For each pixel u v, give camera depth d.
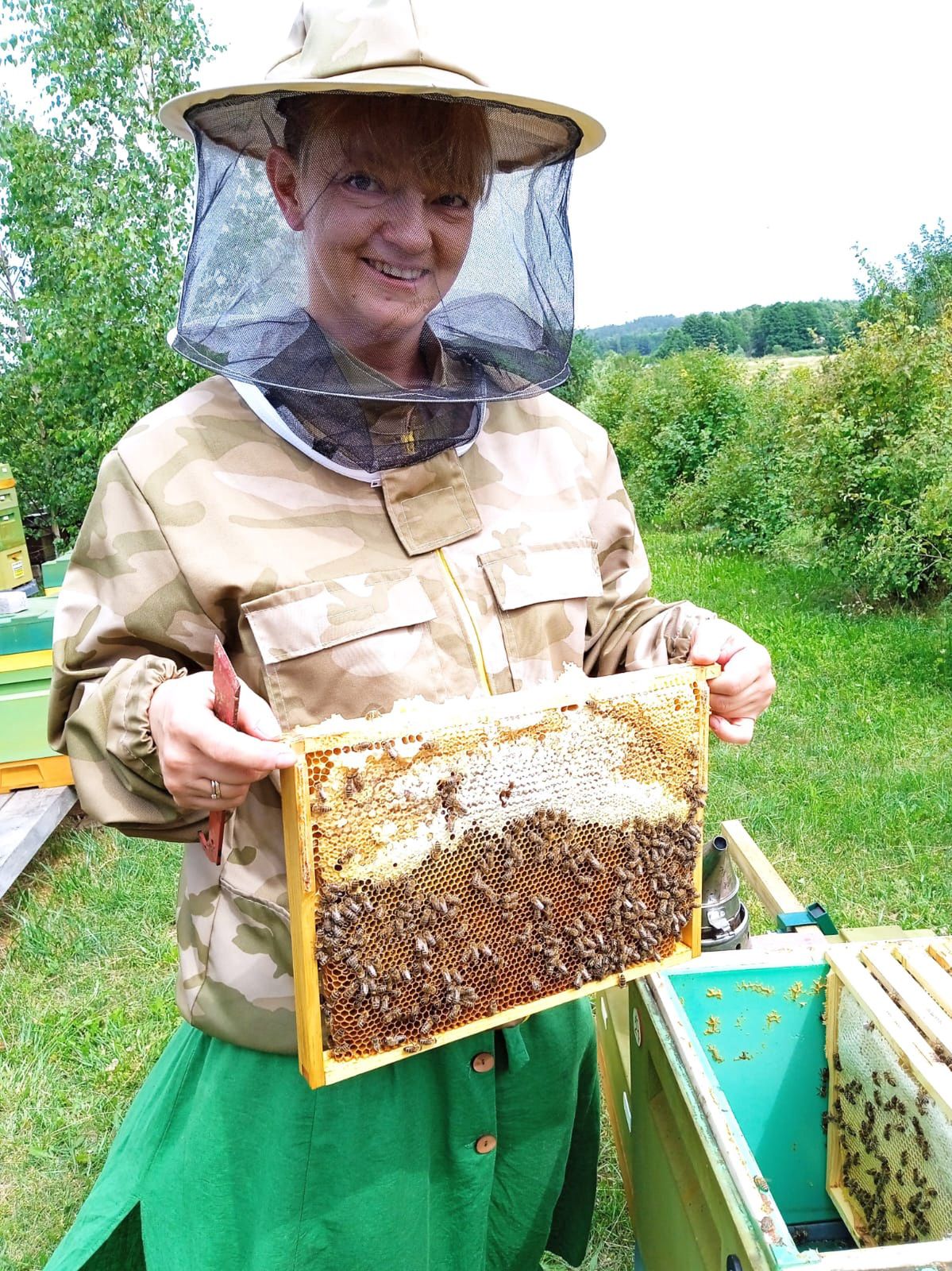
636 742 1.49
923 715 6.25
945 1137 1.70
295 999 1.33
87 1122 3.29
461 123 1.33
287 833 1.25
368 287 1.37
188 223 9.95
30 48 10.77
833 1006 2.06
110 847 5.24
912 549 8.23
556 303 1.59
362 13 1.30
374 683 1.42
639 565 1.87
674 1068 1.74
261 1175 1.53
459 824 1.34
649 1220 2.11
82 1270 1.59
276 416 1.42
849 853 4.68
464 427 1.50
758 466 11.98
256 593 1.38
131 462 1.40
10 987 4.04
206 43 11.03
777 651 7.71
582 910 1.50
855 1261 1.31
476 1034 1.60
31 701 5.02
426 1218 1.64
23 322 12.65
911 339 9.09
